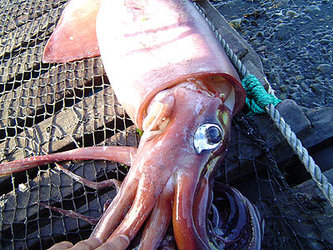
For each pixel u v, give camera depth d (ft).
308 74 2.14
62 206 1.37
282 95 2.08
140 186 0.96
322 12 2.42
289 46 2.29
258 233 1.07
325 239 1.24
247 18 2.48
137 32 1.27
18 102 1.69
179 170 0.97
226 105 1.21
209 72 1.11
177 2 1.33
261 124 1.48
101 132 1.56
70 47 1.78
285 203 1.34
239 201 1.12
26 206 1.36
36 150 1.51
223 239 1.01
